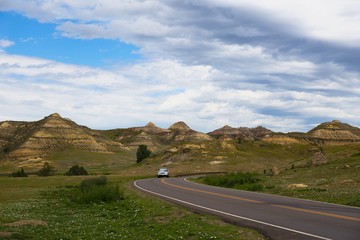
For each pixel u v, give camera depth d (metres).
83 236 11.07
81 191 26.22
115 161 198.00
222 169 90.88
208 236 10.27
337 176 32.12
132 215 15.62
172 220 13.44
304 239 9.24
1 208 17.64
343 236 9.42
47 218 14.78
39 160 173.25
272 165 100.69
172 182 40.47
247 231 10.60
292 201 18.31
